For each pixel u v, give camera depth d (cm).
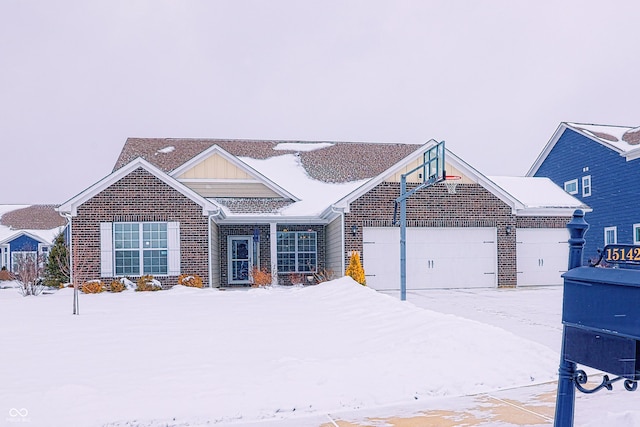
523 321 1216
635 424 469
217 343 930
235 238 2448
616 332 414
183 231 2025
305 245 2486
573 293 462
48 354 851
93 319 1246
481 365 755
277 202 2441
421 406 626
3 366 771
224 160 2470
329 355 823
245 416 587
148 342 946
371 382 685
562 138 3084
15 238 4131
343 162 2952
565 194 2503
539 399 649
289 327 1095
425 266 2158
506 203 2220
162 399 621
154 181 2017
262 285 2198
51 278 2362
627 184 2552
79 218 1977
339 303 1466
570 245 485
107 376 711
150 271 2006
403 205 1533
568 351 470
